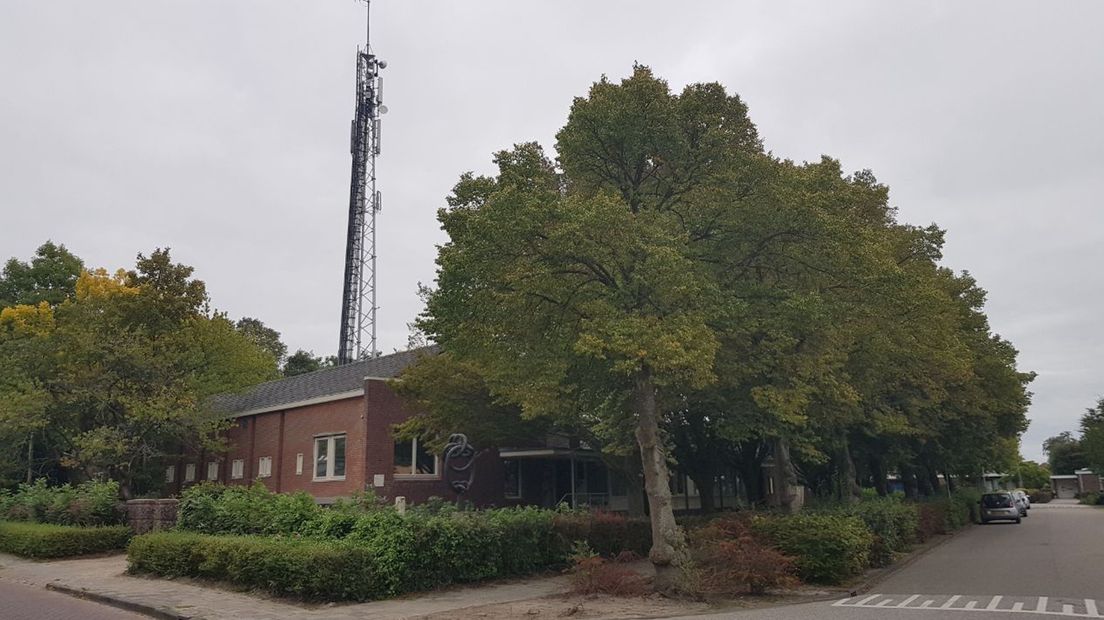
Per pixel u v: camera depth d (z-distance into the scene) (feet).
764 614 39.55
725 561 46.34
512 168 47.96
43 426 91.40
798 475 115.14
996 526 131.64
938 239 85.61
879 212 79.10
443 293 46.85
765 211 47.26
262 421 106.63
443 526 47.67
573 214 42.09
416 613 39.14
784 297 49.52
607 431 69.72
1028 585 51.65
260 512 54.29
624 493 110.52
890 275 52.80
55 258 149.69
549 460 105.19
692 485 128.16
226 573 47.37
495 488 97.86
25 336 110.93
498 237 42.70
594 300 44.60
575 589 45.47
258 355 135.03
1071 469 389.19
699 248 49.08
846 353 57.67
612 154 50.06
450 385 72.59
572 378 50.21
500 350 48.60
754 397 50.47
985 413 108.47
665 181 50.93
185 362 97.81
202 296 102.83
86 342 85.30
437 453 80.84
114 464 86.07
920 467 133.08
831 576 50.11
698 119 49.03
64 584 49.32
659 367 40.57
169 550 51.26
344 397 92.38
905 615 38.99
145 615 40.01
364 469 87.45
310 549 42.96
